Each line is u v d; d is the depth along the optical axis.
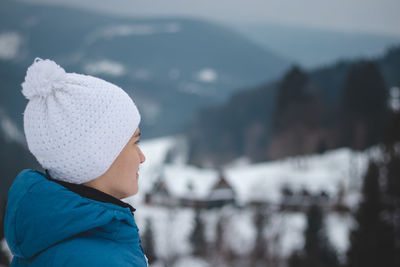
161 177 52.25
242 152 95.12
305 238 28.48
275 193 49.31
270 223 31.48
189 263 30.52
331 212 42.91
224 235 30.73
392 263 20.06
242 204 48.94
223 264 29.70
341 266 22.66
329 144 68.75
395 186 22.94
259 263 29.52
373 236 20.39
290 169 61.59
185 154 99.00
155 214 45.41
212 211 48.06
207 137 98.50
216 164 90.94
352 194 44.69
